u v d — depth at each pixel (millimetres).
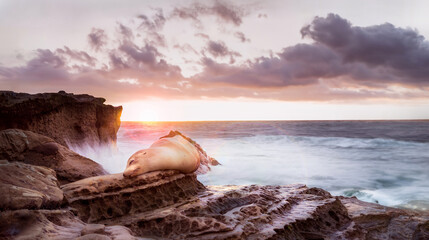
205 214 4699
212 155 20312
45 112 8539
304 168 15469
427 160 18938
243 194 5711
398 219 6367
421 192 10711
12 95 7984
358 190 11016
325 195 6836
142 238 3838
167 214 4484
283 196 6141
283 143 30484
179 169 5832
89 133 10148
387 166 16578
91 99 10648
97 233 3025
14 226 2719
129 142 28281
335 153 22484
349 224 5711
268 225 4672
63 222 3316
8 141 5188
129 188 4871
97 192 4551
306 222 5125
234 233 4105
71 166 5738
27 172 3727
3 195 2918
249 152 22688
